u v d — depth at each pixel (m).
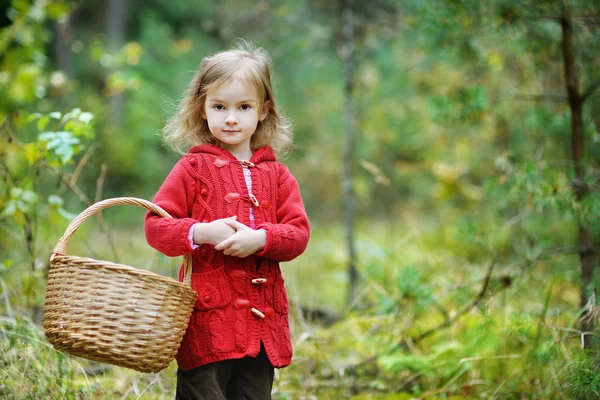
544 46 5.46
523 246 5.54
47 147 4.43
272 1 9.25
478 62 6.84
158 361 2.89
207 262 3.15
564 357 4.17
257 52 3.64
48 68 11.23
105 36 20.64
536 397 4.12
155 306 2.87
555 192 4.47
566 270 5.35
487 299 4.52
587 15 5.02
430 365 4.54
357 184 10.43
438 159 10.32
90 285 2.84
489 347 4.53
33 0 8.72
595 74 5.43
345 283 8.20
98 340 2.81
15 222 5.35
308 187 15.47
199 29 19.84
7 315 4.58
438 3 5.27
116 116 16.39
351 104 7.67
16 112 4.98
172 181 3.24
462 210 9.49
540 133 6.26
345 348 5.42
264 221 3.26
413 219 12.04
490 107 5.31
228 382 3.31
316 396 4.43
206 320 3.09
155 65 17.59
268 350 3.13
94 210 3.11
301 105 15.34
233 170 3.29
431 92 9.00
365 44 8.41
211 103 3.28
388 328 5.06
